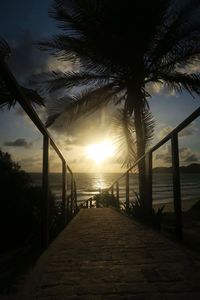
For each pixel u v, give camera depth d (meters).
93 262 2.96
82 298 2.10
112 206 11.86
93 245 3.77
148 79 10.48
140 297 2.10
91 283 2.37
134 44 9.55
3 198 7.25
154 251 3.37
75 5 9.23
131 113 10.79
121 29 9.30
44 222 3.44
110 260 3.03
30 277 2.42
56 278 2.50
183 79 9.64
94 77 10.56
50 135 3.74
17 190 7.83
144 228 5.19
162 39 9.60
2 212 6.99
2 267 3.92
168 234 4.40
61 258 3.13
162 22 9.47
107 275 2.56
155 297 2.10
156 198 41.69
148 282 2.37
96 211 9.46
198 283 2.34
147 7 8.94
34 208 8.01
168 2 9.17
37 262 2.82
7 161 8.78
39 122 3.07
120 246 3.68
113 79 10.70
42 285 2.34
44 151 3.54
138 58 9.88
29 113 2.79
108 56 9.84
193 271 2.62
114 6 8.98
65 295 2.15
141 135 10.10
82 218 7.04
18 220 7.02
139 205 7.23
